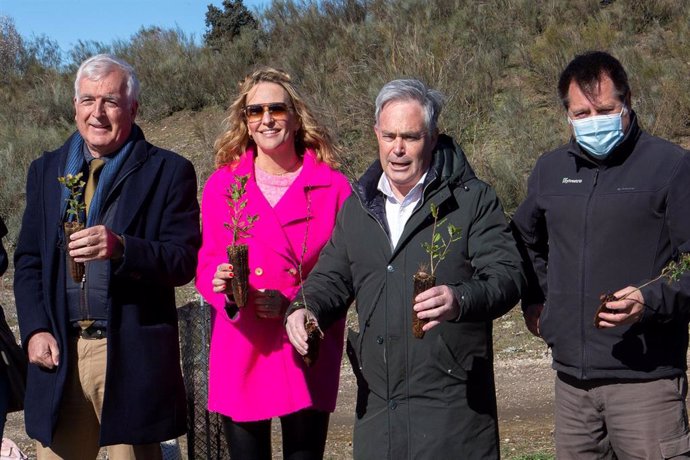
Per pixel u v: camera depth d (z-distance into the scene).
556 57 14.45
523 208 4.02
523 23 16.23
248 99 4.35
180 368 4.40
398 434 3.58
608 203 3.67
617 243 3.66
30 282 4.30
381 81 14.24
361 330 3.70
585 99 3.61
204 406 4.80
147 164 4.27
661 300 3.47
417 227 3.60
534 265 4.07
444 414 3.55
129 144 4.29
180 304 10.86
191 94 17.41
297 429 4.29
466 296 3.34
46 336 4.20
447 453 3.54
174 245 4.21
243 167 4.36
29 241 4.37
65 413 4.27
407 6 17.02
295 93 4.39
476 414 3.59
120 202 4.20
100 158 4.29
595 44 14.70
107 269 4.14
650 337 3.63
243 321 4.20
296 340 3.58
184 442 7.07
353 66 15.51
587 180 3.75
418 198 3.66
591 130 3.61
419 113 3.58
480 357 3.61
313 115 4.45
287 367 4.21
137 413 4.14
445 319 3.35
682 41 14.62
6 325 4.43
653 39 14.96
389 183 3.74
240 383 4.20
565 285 3.77
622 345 3.65
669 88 13.22
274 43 18.14
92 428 4.34
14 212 14.29
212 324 4.43
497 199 3.67
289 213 4.26
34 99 18.56
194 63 18.19
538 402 8.16
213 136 15.17
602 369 3.68
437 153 3.68
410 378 3.57
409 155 3.59
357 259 3.71
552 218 3.84
